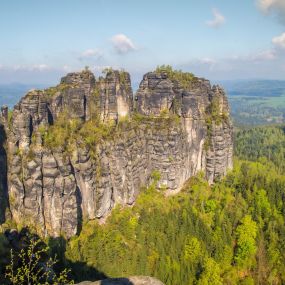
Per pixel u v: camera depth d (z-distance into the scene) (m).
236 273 130.75
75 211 116.81
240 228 140.00
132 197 143.00
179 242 127.25
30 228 109.31
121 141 137.88
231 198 160.88
